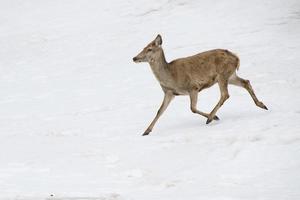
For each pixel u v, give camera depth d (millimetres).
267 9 87188
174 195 26828
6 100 62812
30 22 104562
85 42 88312
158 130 41844
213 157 32312
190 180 29531
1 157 38938
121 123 46312
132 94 57875
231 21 84250
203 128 39312
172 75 40250
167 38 82312
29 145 42188
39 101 60562
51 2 113375
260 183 27328
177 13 93688
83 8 106625
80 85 65938
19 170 35000
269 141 33000
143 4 102062
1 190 30156
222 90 40531
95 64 75875
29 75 75062
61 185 30625
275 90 49906
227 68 40562
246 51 68312
